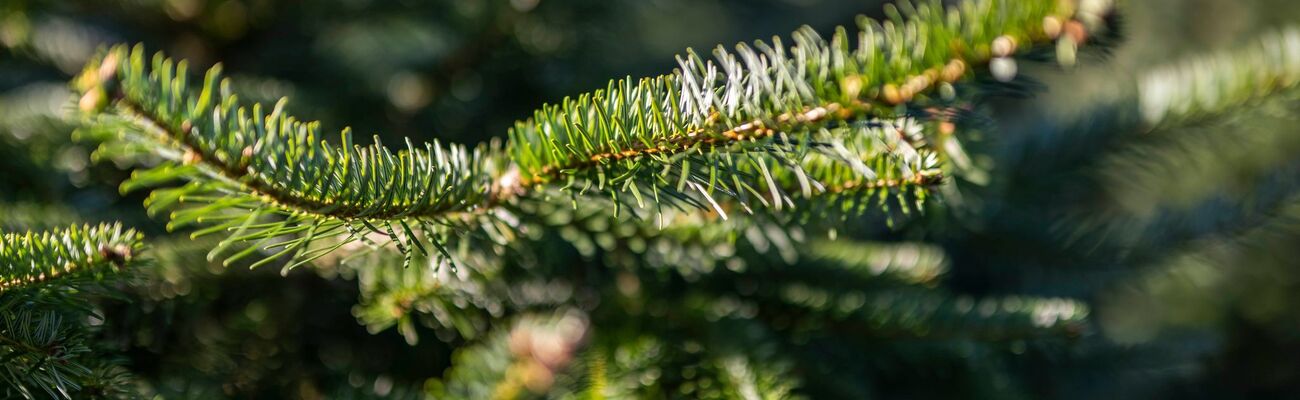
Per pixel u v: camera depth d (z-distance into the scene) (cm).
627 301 76
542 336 72
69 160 75
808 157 59
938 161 58
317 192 53
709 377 72
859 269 79
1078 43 50
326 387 71
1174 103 88
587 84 104
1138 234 94
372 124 96
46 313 59
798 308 77
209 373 70
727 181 60
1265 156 133
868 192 59
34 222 69
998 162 82
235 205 52
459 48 98
